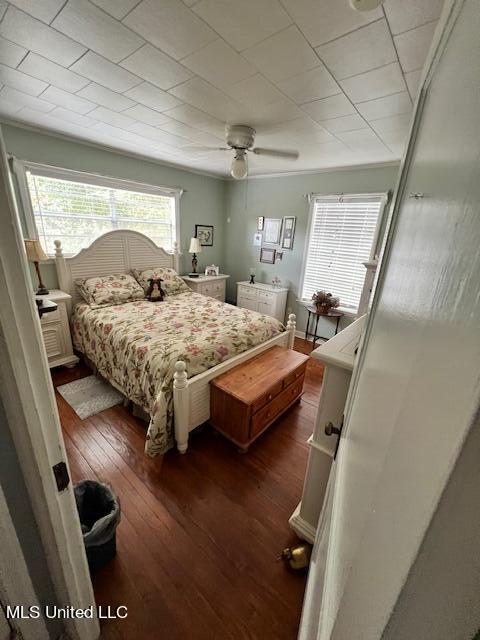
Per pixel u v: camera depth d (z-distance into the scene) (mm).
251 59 1361
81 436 2098
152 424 1841
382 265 781
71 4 1070
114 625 1123
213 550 1392
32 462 611
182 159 3521
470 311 156
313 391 2863
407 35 1138
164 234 4125
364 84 1534
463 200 219
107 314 2816
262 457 1982
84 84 1691
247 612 1175
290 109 1896
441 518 176
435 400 212
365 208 3453
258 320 2793
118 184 3385
